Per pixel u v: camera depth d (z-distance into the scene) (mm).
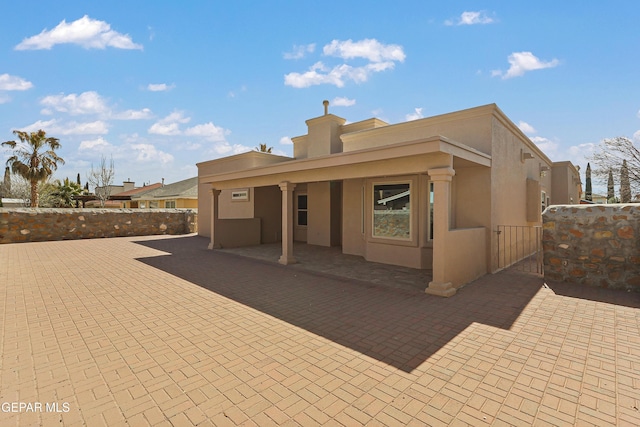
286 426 2373
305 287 6547
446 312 4938
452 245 6102
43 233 14641
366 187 9594
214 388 2893
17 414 2508
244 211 14312
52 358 3477
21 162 24141
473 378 3045
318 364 3338
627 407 2590
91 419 2455
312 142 13359
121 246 12883
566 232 6566
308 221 13922
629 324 4383
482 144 7633
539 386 2902
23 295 5957
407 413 2525
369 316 4809
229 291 6254
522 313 4848
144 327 4395
